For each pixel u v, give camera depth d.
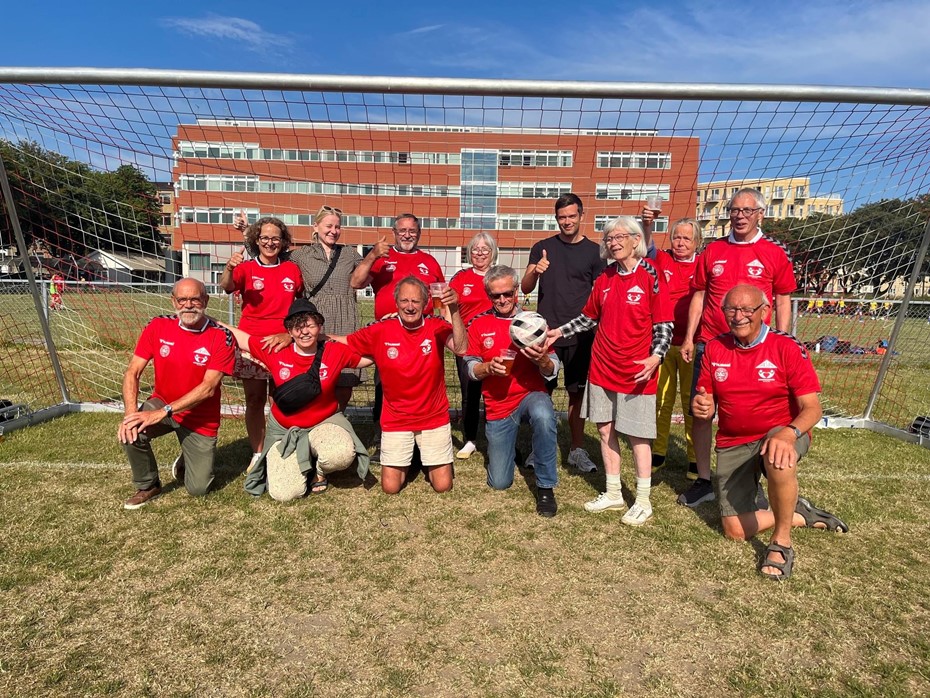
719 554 2.96
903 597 2.58
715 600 2.54
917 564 2.88
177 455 4.47
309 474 3.81
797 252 5.68
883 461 4.56
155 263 6.09
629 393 3.27
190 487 3.59
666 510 3.56
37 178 5.23
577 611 2.44
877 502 3.69
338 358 3.71
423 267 4.59
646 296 3.19
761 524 3.10
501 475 3.81
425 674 2.03
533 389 3.73
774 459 2.60
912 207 5.39
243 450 4.61
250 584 2.62
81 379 7.02
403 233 4.51
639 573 2.76
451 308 3.59
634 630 2.30
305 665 2.07
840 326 8.44
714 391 3.09
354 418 5.67
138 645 2.18
